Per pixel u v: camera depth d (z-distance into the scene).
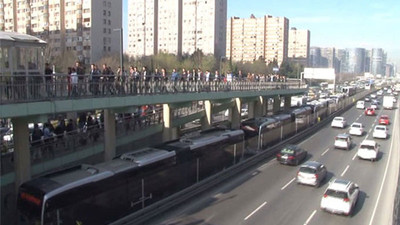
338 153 34.78
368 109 67.88
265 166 29.33
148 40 122.94
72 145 20.30
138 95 22.31
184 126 47.09
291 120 42.56
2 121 28.16
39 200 13.98
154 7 120.81
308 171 24.06
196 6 119.25
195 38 120.81
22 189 14.62
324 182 25.23
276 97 53.00
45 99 16.55
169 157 20.41
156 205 18.80
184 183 21.81
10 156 17.58
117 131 24.62
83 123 22.92
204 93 29.78
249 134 32.88
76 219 14.95
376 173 27.73
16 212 15.77
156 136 29.28
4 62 16.34
